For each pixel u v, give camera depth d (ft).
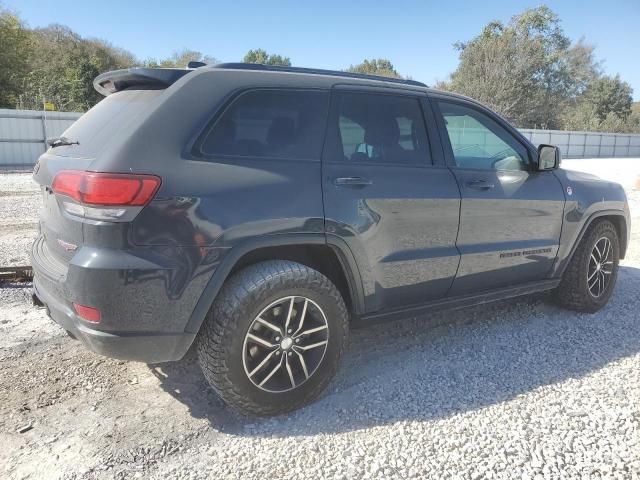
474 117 12.85
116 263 8.17
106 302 8.23
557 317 15.02
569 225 14.17
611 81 201.87
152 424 9.65
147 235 8.32
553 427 9.55
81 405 10.24
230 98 9.44
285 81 10.15
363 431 9.43
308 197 9.64
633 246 24.38
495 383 11.14
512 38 152.46
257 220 9.08
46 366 11.75
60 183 8.79
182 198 8.51
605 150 148.56
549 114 155.74
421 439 9.20
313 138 10.14
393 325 14.34
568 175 14.70
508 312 15.39
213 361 9.07
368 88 11.19
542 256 13.78
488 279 12.85
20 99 109.40
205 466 8.51
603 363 12.09
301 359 9.87
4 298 15.87
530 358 12.35
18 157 83.15
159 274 8.38
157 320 8.55
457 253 11.92
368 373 11.59
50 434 9.30
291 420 9.77
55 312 9.20
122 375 11.40
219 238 8.78
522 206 13.00
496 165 12.98
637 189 48.60
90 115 10.57
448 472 8.36
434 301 11.96
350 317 10.99
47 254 10.05
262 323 9.39
